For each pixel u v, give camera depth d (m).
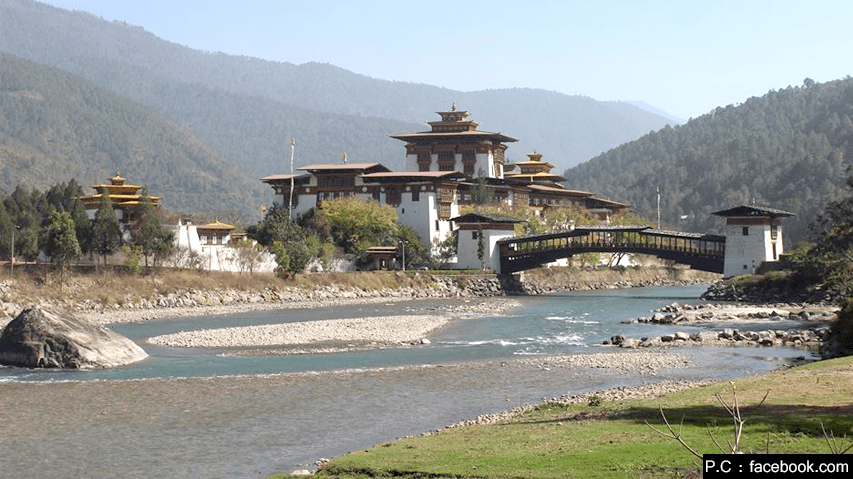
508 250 167.75
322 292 142.12
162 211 168.62
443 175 179.38
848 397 38.34
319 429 41.53
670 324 95.00
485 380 55.31
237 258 143.75
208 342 75.38
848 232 112.81
